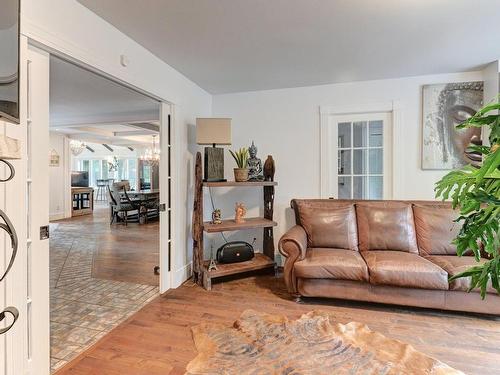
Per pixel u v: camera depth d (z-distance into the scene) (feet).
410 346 6.76
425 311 8.71
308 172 12.84
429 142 11.40
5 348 4.96
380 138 12.12
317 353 6.44
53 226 24.02
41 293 5.68
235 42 8.49
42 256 5.70
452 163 11.18
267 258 12.11
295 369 5.89
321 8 6.78
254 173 11.74
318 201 11.65
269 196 12.35
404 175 11.73
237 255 11.44
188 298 9.68
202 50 8.97
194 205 11.05
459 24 7.51
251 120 13.46
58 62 9.38
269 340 6.98
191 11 6.84
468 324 7.91
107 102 14.69
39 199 5.64
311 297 9.55
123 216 26.32
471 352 6.62
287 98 13.00
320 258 9.15
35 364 5.56
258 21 7.34
